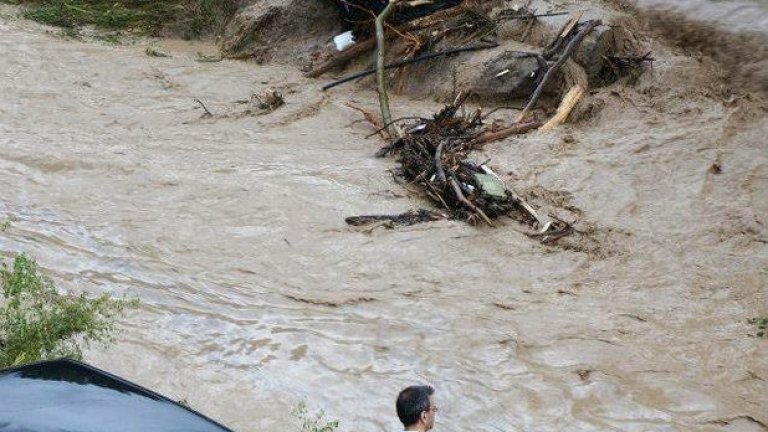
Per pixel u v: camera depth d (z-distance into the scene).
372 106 28.31
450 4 30.69
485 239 20.25
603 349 16.14
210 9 36.06
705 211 21.27
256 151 24.67
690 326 17.11
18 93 27.89
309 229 20.19
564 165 23.31
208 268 18.20
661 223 20.91
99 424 9.36
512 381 15.03
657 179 22.62
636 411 14.44
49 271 17.03
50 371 10.28
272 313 16.55
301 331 15.95
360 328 16.27
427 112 27.33
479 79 27.42
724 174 22.72
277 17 33.41
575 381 15.12
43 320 14.34
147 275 17.55
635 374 15.48
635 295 18.25
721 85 26.55
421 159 22.98
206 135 25.81
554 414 14.26
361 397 14.28
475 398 14.51
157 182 21.97
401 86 29.34
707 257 19.58
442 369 15.22
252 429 13.17
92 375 10.30
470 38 29.03
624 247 20.03
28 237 18.42
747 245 19.98
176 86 29.81
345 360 15.24
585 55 26.77
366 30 31.45
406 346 15.81
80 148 23.77
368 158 24.44
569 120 25.70
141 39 35.44
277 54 33.06
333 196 21.84
